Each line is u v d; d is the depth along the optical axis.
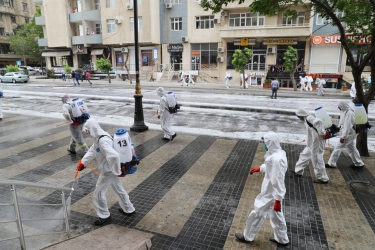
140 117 10.20
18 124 11.10
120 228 4.26
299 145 8.75
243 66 26.33
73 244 3.68
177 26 32.19
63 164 6.96
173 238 4.09
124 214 4.71
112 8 33.19
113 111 14.27
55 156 7.52
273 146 3.72
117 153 3.97
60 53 37.94
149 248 3.80
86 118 7.32
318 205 5.10
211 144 8.73
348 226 4.45
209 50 31.47
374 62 7.27
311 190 5.70
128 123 11.54
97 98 19.06
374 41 7.20
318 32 26.67
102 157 4.18
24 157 7.41
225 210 4.88
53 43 37.66
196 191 5.59
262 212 3.80
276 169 3.56
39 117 12.45
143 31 32.09
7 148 8.12
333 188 5.80
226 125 11.41
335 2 6.87
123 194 4.58
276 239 3.95
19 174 6.32
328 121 5.79
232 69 31.00
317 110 5.86
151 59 34.41
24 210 4.77
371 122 12.32
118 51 35.81
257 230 3.94
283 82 27.83
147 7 31.25
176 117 12.87
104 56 35.84
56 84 30.98
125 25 32.97
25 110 14.27
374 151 8.20
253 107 15.87
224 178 6.22
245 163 7.14
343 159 7.54
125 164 4.18
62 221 4.45
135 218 4.60
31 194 5.37
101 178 4.29
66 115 7.09
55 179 6.09
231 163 7.13
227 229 4.32
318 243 4.01
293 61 24.86
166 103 8.77
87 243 3.72
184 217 4.65
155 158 7.43
